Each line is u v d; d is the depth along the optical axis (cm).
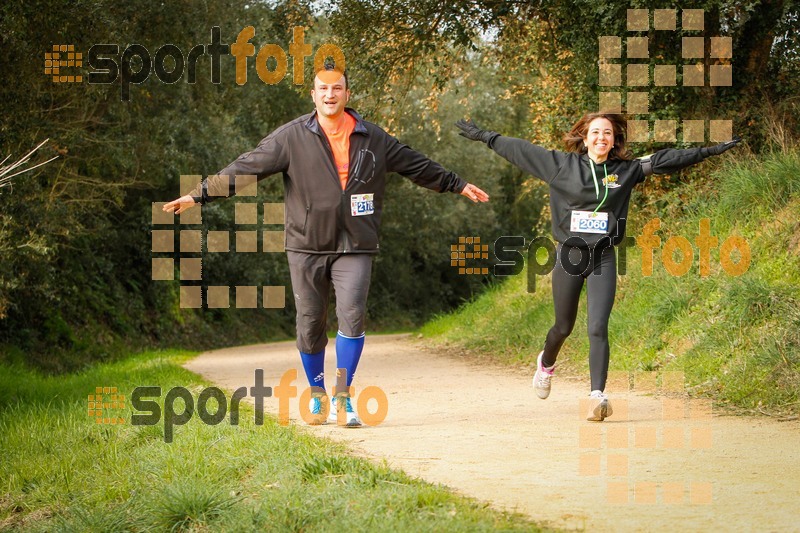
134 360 2052
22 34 1266
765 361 774
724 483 425
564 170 669
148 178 2141
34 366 2073
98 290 2747
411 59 1555
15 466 610
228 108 2205
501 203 4428
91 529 447
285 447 532
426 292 4750
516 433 597
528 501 394
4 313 1766
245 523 392
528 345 1347
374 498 390
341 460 467
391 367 1327
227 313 3512
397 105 1608
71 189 1878
